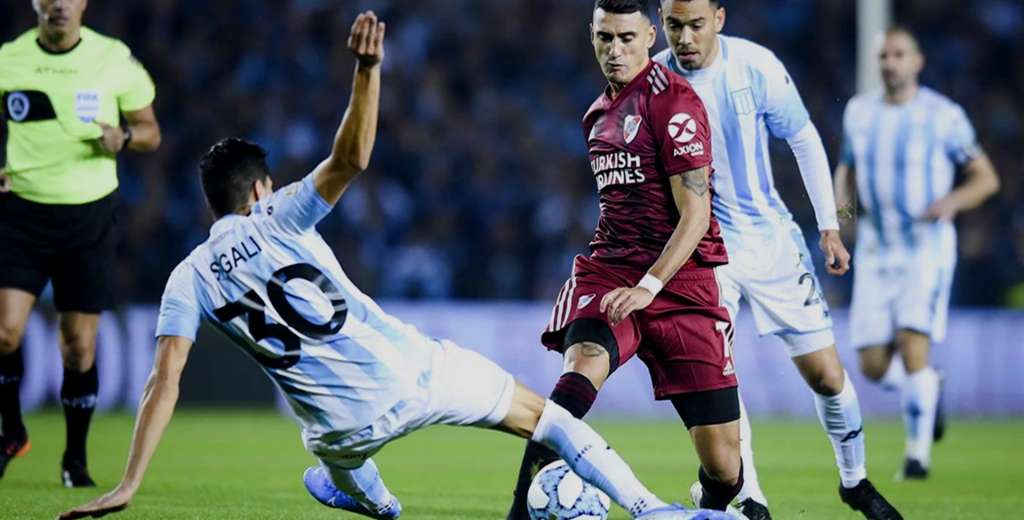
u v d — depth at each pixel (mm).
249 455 38969
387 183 69625
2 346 28531
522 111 74938
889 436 49562
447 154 71562
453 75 77062
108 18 76188
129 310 58156
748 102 23938
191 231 66125
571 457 18875
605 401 59594
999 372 59688
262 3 77875
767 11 79938
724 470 21094
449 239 66688
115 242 29828
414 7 78750
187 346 18250
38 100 28672
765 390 58719
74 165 28891
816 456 40062
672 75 20750
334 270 18297
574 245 67625
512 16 79500
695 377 20812
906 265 35562
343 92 74500
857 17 79562
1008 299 64500
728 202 24250
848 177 36625
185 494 28234
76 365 29094
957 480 33688
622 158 20844
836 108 76625
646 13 20828
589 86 77562
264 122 71938
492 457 40312
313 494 21859
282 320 18109
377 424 18344
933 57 79938
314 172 18031
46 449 39812
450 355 18672
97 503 17391
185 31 76812
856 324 36719
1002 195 70062
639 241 20938
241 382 59875
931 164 35719
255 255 18109
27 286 28719
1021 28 81500
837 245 25000
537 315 59594
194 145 70688
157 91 73312
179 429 49625
